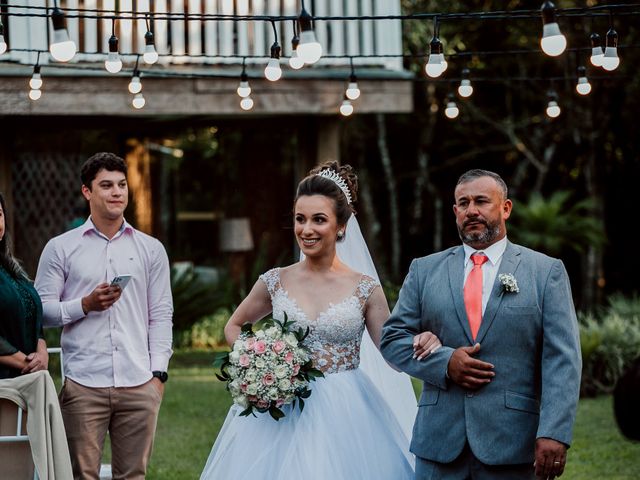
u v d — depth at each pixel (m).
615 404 2.82
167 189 20.02
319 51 3.70
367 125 17.58
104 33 8.41
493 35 16.06
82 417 4.32
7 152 9.24
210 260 20.14
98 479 4.39
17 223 11.27
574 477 6.04
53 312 4.31
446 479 3.52
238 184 16.12
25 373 4.11
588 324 10.22
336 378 3.97
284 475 3.77
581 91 5.77
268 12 8.90
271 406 3.85
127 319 4.43
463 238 3.63
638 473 6.12
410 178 18.48
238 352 3.84
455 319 3.56
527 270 3.55
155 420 4.47
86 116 9.61
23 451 4.01
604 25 14.68
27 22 8.27
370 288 4.09
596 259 14.83
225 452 4.03
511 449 3.42
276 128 10.38
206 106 8.77
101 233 4.49
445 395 3.54
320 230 3.99
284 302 4.04
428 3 15.67
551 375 3.39
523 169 16.44
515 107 17.16
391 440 3.99
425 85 16.64
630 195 16.58
